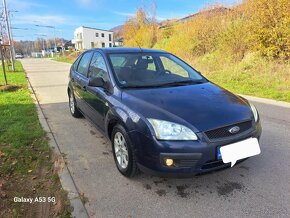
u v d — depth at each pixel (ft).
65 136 16.80
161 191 10.68
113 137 12.30
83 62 18.54
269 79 33.09
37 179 11.52
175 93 11.85
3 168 12.22
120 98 11.90
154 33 105.70
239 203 9.79
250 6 42.68
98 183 11.34
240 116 10.48
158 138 9.73
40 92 32.76
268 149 14.12
